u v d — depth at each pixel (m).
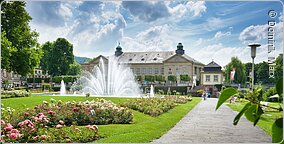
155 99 24.94
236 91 1.37
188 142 9.77
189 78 71.12
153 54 79.62
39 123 9.46
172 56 75.69
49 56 60.84
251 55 15.65
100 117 13.01
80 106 13.98
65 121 11.99
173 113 19.41
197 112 21.14
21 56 37.69
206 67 63.88
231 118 17.03
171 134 11.34
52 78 56.81
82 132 9.75
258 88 1.50
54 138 9.04
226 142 9.83
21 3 36.59
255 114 1.44
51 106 13.47
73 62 63.19
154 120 14.96
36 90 48.84
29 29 38.34
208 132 11.91
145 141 9.67
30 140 8.70
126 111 14.05
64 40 61.09
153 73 77.50
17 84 51.81
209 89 62.94
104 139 9.60
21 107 17.89
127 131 11.12
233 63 61.22
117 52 81.12
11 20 36.56
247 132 11.88
